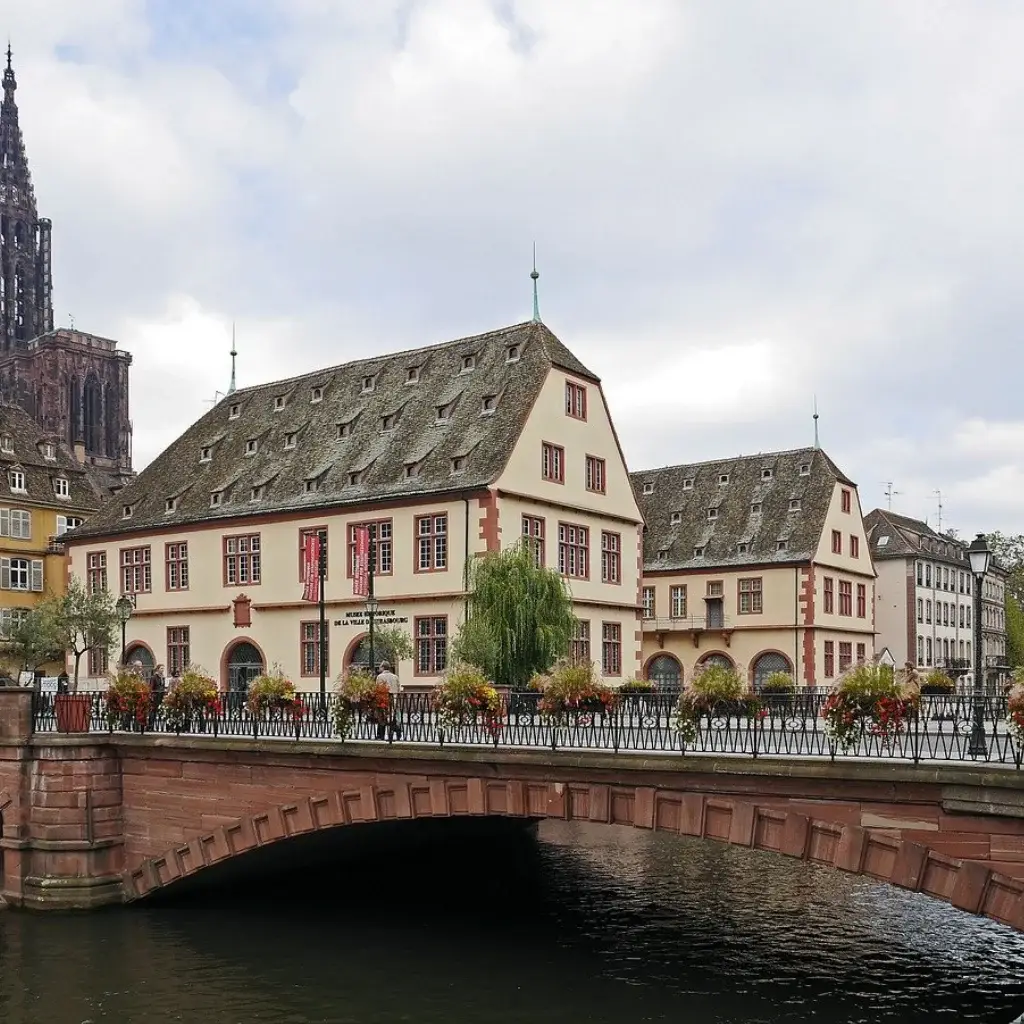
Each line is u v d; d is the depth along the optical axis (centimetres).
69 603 4875
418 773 2159
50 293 12338
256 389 5406
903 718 1689
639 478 6912
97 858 2550
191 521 4747
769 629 5875
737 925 2378
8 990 1959
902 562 7688
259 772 2394
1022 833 1560
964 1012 1812
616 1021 1781
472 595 3544
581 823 3878
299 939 2264
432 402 4484
